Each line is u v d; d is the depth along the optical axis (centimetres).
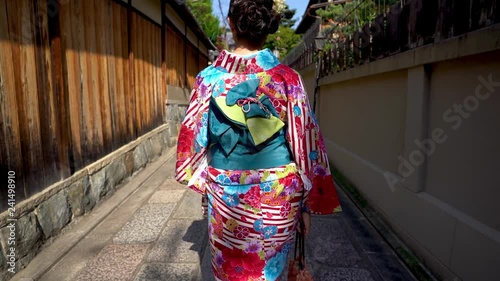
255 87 128
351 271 248
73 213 321
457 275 206
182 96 959
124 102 493
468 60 204
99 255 274
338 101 546
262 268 138
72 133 335
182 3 682
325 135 638
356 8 459
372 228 324
